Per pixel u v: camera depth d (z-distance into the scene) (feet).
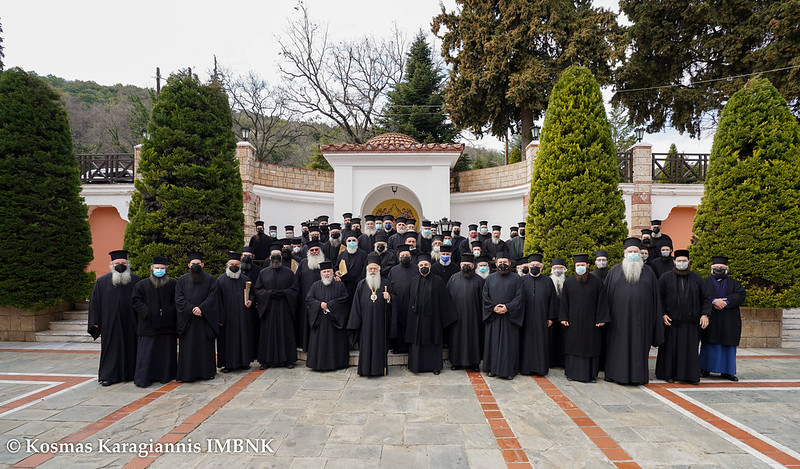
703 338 20.04
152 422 14.43
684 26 54.29
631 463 11.54
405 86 77.46
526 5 53.16
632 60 59.62
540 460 11.69
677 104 57.31
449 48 60.85
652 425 14.15
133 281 20.04
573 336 19.22
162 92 27.04
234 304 20.85
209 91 28.25
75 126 97.40
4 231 26.73
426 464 11.46
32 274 27.22
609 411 15.44
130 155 39.68
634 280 18.60
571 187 25.09
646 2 56.70
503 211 43.73
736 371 21.03
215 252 26.91
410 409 15.52
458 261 29.01
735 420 14.66
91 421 14.57
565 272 23.84
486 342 20.04
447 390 17.74
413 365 20.25
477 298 20.85
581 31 51.85
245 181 38.19
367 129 91.40
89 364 22.12
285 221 43.24
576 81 26.05
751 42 49.93
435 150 39.19
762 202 25.32
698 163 40.57
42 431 13.75
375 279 19.97
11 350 25.16
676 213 41.14
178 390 17.80
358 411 15.33
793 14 44.52
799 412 15.48
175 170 26.27
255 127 96.22
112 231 41.09
